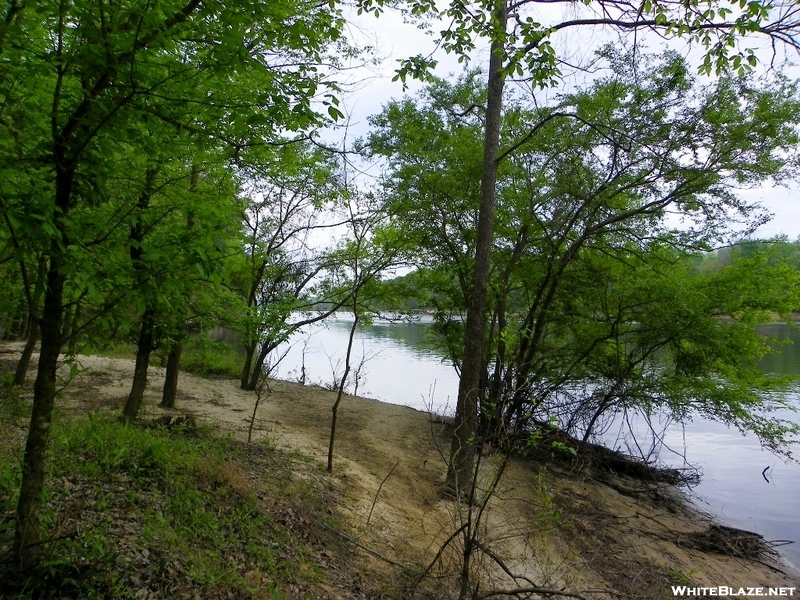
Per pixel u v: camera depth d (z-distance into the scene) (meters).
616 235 12.04
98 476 5.10
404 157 11.80
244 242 4.68
